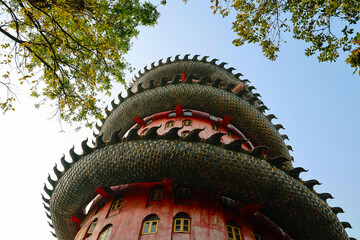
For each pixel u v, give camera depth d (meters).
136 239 12.91
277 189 14.21
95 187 16.48
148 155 15.01
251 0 10.02
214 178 14.44
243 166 14.29
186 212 14.29
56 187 18.02
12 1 8.84
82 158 17.05
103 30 10.56
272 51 10.89
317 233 14.87
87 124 12.07
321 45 9.57
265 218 16.38
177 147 14.88
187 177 14.83
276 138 25.22
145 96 25.22
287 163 24.86
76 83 11.36
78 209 18.02
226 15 10.42
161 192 16.06
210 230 13.36
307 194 14.50
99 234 14.41
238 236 13.88
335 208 15.95
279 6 9.90
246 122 24.47
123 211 15.12
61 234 20.41
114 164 15.55
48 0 9.18
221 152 14.61
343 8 8.62
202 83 25.67
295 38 10.01
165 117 24.48
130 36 11.18
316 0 8.85
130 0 10.34
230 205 15.84
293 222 14.98
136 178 15.66
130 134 16.34
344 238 14.95
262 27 10.45
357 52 6.64
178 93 24.45
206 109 24.55
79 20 10.27
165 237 12.77
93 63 11.43
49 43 9.80
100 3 9.96
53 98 11.12
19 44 8.84
